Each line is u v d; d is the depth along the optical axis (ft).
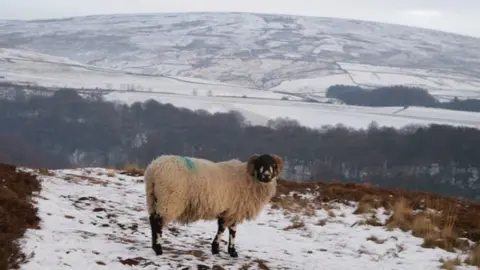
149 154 227.20
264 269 31.53
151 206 31.27
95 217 39.42
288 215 51.67
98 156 225.15
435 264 36.52
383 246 41.22
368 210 52.70
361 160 194.29
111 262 27.40
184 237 38.47
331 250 40.16
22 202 34.58
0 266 22.53
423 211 51.08
